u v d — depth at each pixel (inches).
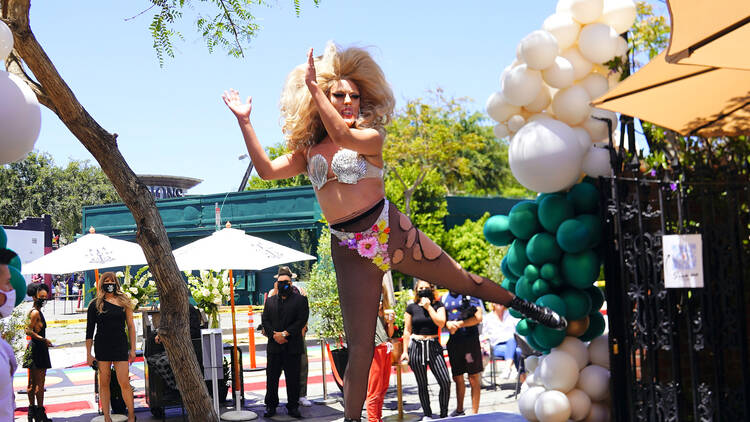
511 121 193.5
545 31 177.9
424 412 335.0
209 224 1294.3
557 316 167.3
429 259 147.5
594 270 177.8
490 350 441.7
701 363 180.4
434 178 1363.2
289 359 378.3
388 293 340.8
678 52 147.9
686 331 176.9
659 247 169.8
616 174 173.9
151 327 399.2
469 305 333.4
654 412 168.4
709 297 168.7
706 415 166.7
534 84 180.4
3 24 150.0
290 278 383.2
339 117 134.0
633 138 180.5
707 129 183.0
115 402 394.3
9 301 188.2
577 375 183.5
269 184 1581.0
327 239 424.2
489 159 2290.8
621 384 175.6
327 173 142.0
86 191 2071.9
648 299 171.3
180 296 246.2
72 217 2041.1
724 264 170.6
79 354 714.2
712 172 172.9
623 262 172.4
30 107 138.4
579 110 181.8
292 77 148.5
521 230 185.5
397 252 144.0
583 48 183.0
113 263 422.3
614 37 181.3
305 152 149.3
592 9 179.8
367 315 144.3
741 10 134.5
